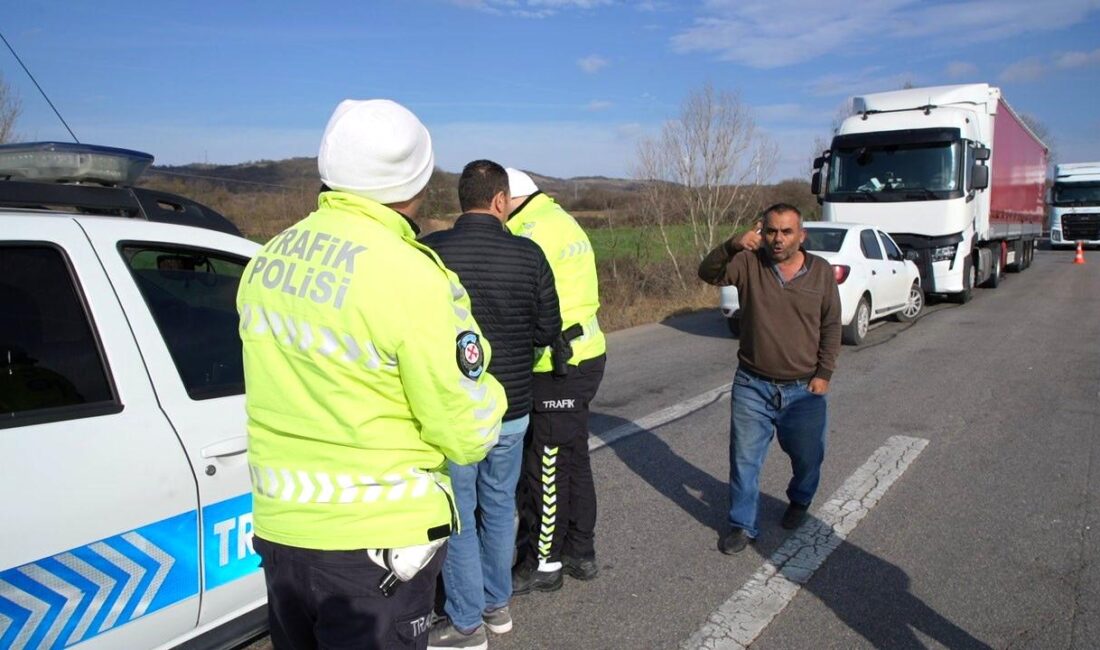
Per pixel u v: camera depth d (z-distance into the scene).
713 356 10.26
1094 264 25.70
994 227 16.86
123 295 2.61
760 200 20.25
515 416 3.22
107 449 2.38
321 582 1.91
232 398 2.79
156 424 2.53
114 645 2.39
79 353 2.45
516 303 3.11
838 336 4.17
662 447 6.21
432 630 3.23
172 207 3.07
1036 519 4.69
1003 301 15.81
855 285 10.57
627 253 18.41
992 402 7.49
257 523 1.99
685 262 18.09
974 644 3.39
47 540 2.20
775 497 5.09
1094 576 3.98
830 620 3.59
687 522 4.72
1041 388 8.02
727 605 3.73
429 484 1.99
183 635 2.62
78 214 2.68
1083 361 9.38
